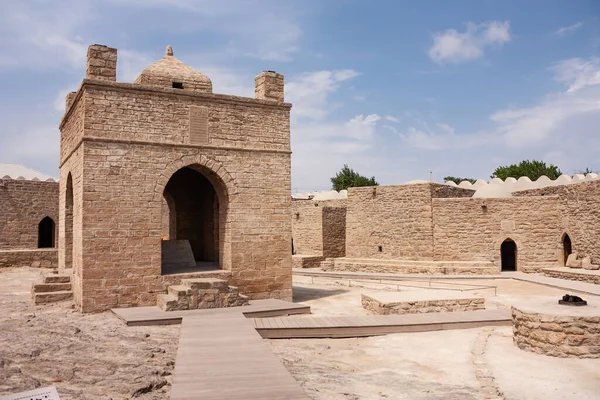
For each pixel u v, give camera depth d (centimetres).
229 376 783
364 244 2964
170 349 1001
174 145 1526
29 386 698
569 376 844
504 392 761
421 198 2733
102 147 1427
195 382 752
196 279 1486
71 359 865
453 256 2653
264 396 691
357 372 902
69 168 1711
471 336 1177
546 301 1131
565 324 966
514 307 1068
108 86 1441
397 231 2816
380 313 1411
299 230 3434
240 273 1612
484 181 3878
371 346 1102
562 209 2506
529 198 2592
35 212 2962
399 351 1052
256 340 1027
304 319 1267
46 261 2559
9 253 2464
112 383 752
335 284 2255
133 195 1462
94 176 1411
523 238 2589
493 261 2602
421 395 754
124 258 1438
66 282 1655
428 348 1073
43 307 1475
